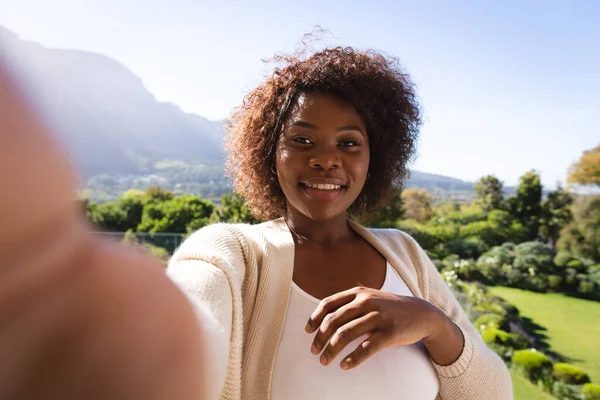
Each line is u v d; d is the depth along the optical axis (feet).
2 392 0.83
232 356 2.38
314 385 3.14
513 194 57.88
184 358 1.05
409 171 4.91
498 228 54.85
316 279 3.58
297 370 3.17
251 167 4.33
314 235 3.82
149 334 1.01
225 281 2.57
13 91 0.84
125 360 0.95
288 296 3.37
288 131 3.66
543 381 22.11
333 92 3.66
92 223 1.10
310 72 3.66
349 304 2.93
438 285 4.39
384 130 4.34
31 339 0.87
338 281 3.61
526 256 47.26
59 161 0.92
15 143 0.84
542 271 45.98
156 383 0.97
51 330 0.89
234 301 2.54
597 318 36.35
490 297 35.88
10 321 0.86
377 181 4.65
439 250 52.95
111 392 0.91
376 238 4.00
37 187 0.88
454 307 4.43
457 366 3.40
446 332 3.25
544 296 42.63
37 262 0.90
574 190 52.19
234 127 4.69
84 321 0.94
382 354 3.34
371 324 2.82
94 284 0.99
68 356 0.89
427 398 3.49
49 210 0.90
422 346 3.61
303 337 3.27
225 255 3.07
